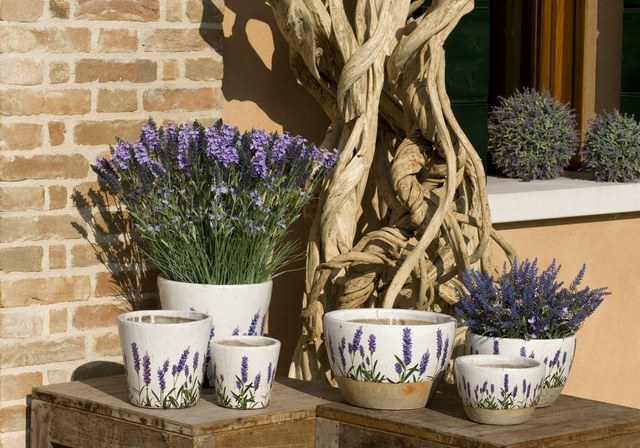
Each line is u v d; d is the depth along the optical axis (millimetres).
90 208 3775
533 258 5090
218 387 3312
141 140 3619
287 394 3475
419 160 3959
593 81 6523
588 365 5309
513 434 3029
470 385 3105
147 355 3248
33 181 3658
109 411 3324
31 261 3670
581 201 5180
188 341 3258
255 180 3533
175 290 3520
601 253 5344
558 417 3209
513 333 3312
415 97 3938
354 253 3756
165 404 3275
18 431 3686
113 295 3842
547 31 6262
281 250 3992
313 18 3912
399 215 3988
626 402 5449
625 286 5449
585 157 5785
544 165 5691
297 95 4332
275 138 3574
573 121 5910
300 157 3592
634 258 5473
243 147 3514
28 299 3674
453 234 3836
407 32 4027
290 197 3596
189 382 3285
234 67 4160
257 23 4211
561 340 3312
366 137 3895
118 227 3840
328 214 3854
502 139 5766
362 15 3980
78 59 3717
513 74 6336
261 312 3586
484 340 3320
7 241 3621
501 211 4887
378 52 3883
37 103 3648
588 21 6422
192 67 3945
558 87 6293
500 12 6289
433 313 3391
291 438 3307
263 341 3381
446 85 4949
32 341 3691
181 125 3908
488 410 3090
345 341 3238
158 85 3885
